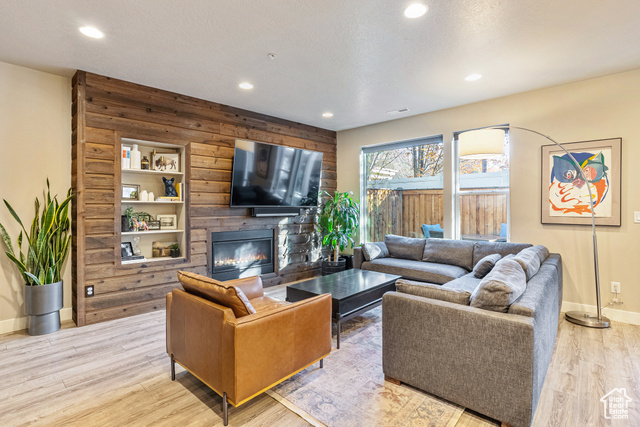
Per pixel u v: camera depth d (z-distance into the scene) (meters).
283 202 4.74
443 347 1.89
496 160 4.06
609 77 3.26
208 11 2.16
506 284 1.79
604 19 2.25
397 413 1.84
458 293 1.95
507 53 2.77
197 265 3.95
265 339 1.82
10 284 3.04
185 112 3.83
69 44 2.61
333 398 1.99
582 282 3.45
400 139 4.86
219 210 4.18
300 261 5.23
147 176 3.87
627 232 3.21
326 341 2.27
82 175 3.13
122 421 1.79
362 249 4.50
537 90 3.66
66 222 3.15
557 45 2.63
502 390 1.68
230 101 4.07
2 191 2.98
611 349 2.63
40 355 2.57
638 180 3.14
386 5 2.09
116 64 2.98
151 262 3.58
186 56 2.82
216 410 1.89
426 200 4.75
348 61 2.92
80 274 3.14
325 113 4.59
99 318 3.26
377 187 5.34
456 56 2.82
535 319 1.68
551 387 2.09
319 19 2.26
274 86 3.54
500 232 4.04
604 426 1.72
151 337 2.92
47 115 3.19
